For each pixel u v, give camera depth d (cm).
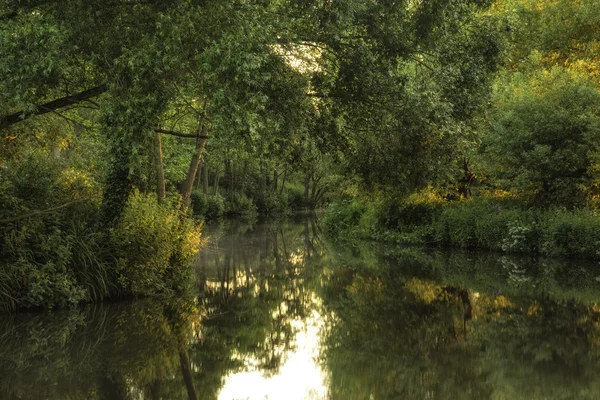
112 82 1175
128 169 1578
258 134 1133
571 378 924
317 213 6284
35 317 1324
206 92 1160
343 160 1867
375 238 3130
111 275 1556
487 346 1125
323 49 1527
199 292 1716
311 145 1600
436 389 889
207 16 1162
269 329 1289
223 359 1061
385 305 1532
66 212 1519
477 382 913
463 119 1641
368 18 1502
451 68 1523
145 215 1585
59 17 1188
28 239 1412
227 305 1545
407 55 1552
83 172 1709
